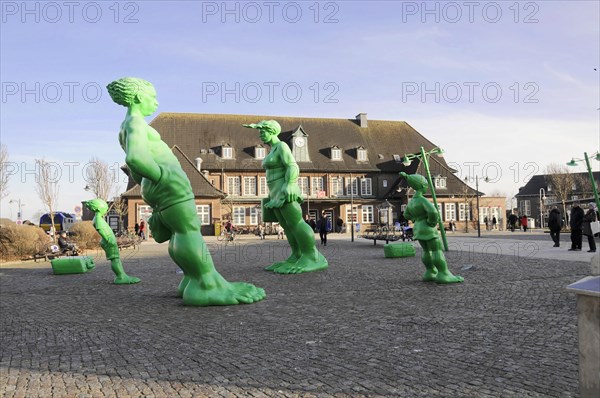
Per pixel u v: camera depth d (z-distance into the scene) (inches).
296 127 2544.3
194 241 354.0
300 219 562.6
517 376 186.1
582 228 753.0
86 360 221.1
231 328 279.0
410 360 209.8
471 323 276.7
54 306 371.9
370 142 2583.7
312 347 234.4
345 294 389.1
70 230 1111.6
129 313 333.1
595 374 93.1
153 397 173.2
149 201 356.2
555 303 329.7
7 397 176.2
